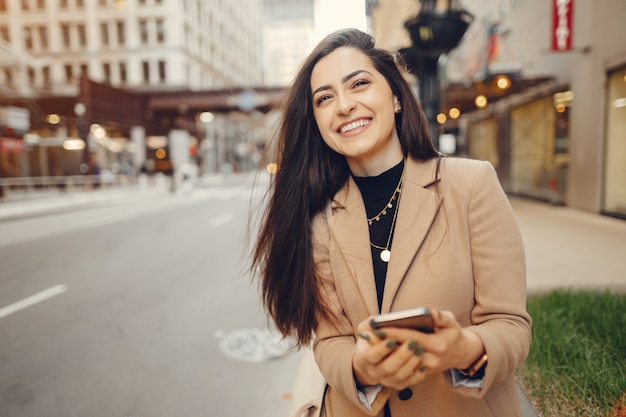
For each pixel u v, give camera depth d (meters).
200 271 7.21
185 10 52.22
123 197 22.80
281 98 1.53
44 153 34.94
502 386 1.18
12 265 7.83
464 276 1.12
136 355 4.12
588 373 2.28
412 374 0.87
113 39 50.25
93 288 6.34
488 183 1.16
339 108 1.23
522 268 1.11
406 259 1.15
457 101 13.82
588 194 10.08
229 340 4.43
